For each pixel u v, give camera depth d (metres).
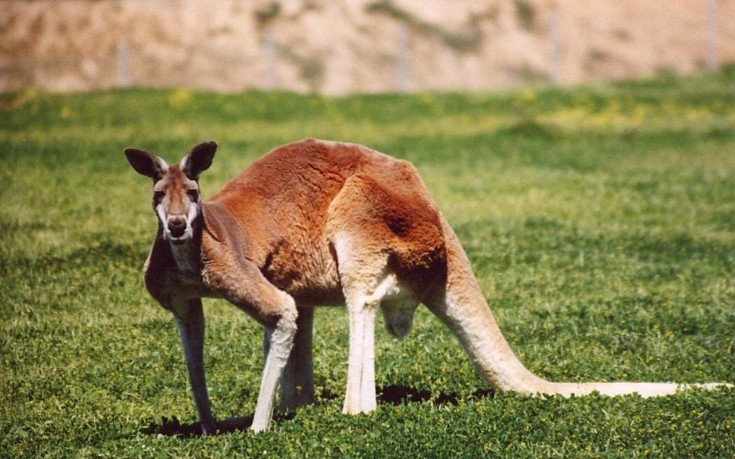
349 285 23.08
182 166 21.08
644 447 21.70
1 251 39.03
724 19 136.38
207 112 79.44
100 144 63.72
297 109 83.06
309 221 23.16
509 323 31.75
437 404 25.44
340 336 30.66
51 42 115.81
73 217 44.72
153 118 75.94
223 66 114.44
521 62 123.69
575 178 58.16
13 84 109.38
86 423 24.23
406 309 24.14
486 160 63.94
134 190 50.88
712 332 30.88
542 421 22.91
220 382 26.95
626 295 34.84
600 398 24.06
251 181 23.11
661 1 136.88
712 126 80.50
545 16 132.00
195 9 121.50
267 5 123.88
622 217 48.12
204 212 21.61
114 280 35.78
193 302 22.44
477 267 38.25
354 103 87.81
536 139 73.50
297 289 23.48
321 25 121.94
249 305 21.75
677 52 129.88
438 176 57.81
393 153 65.38
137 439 22.75
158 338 30.22
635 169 62.06
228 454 21.61
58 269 36.97
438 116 83.88
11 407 25.09
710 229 45.53
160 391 26.47
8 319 31.81
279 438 22.03
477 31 127.25
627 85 105.12
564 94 96.31
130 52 114.75
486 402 24.09
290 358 24.56
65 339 30.06
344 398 25.25
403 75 111.38
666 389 24.80
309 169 23.33
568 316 32.59
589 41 128.75
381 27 124.00
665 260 39.78
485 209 49.31
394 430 22.42
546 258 39.47
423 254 23.39
